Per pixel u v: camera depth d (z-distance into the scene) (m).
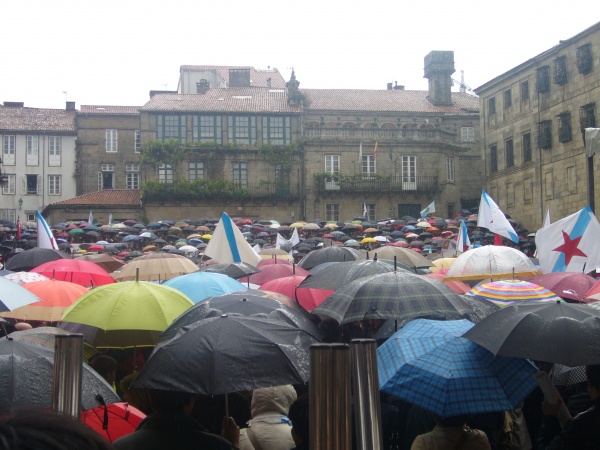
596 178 57.00
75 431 2.06
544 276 12.75
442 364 6.37
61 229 54.94
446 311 8.34
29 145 81.12
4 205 80.25
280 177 75.12
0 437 1.95
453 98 84.19
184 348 6.41
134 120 82.06
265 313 8.53
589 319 6.40
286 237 52.66
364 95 82.31
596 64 57.38
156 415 5.93
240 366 6.33
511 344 6.21
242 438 7.50
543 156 64.62
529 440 7.77
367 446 3.71
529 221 67.06
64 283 11.94
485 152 74.50
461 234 21.41
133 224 61.09
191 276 12.42
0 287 9.12
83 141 81.44
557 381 7.80
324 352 3.48
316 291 12.86
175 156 73.94
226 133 75.12
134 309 8.99
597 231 14.49
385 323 9.45
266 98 79.06
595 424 5.79
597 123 57.38
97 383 5.98
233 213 74.44
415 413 7.35
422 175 75.44
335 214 75.25
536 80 64.88
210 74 92.62
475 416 7.52
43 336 7.33
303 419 6.70
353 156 75.31
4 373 5.64
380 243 42.34
